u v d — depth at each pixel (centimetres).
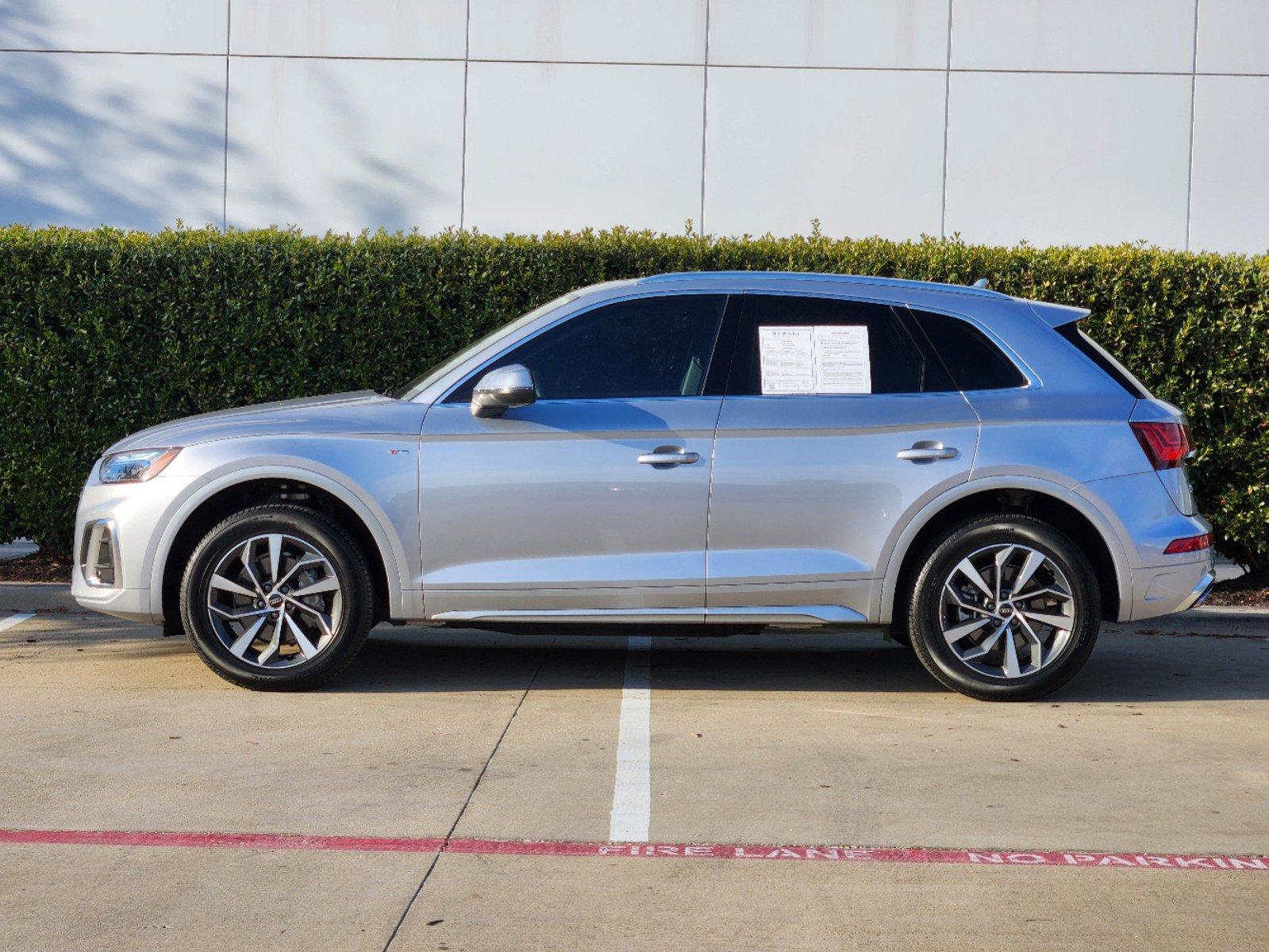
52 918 343
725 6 1144
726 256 851
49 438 858
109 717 547
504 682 629
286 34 1149
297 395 852
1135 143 1147
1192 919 351
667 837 411
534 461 577
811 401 586
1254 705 599
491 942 332
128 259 845
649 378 590
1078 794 460
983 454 579
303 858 389
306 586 592
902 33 1144
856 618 584
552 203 1153
